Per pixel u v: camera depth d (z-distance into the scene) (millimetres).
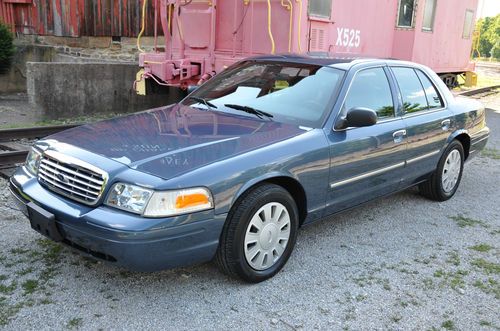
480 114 6211
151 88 8812
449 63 12938
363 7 9188
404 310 3459
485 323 3369
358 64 4617
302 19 7527
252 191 3500
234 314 3277
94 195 3178
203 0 8180
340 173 4129
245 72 4930
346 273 3924
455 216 5344
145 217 3018
